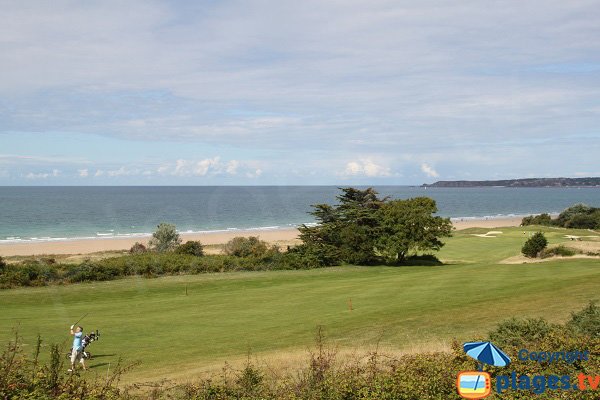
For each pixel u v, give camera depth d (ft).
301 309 101.45
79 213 446.19
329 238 203.51
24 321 95.66
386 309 94.22
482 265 163.43
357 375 35.88
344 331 77.36
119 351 73.05
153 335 83.46
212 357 67.15
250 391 35.99
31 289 136.05
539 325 46.80
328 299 110.83
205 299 119.85
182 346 75.46
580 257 182.91
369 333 73.92
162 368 61.46
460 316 79.30
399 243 195.83
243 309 104.83
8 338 79.77
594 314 49.01
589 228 358.84
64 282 146.10
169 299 121.70
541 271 135.85
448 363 36.55
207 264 173.78
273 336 79.00
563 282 106.42
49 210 488.44
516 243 258.98
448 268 158.81
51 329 87.81
